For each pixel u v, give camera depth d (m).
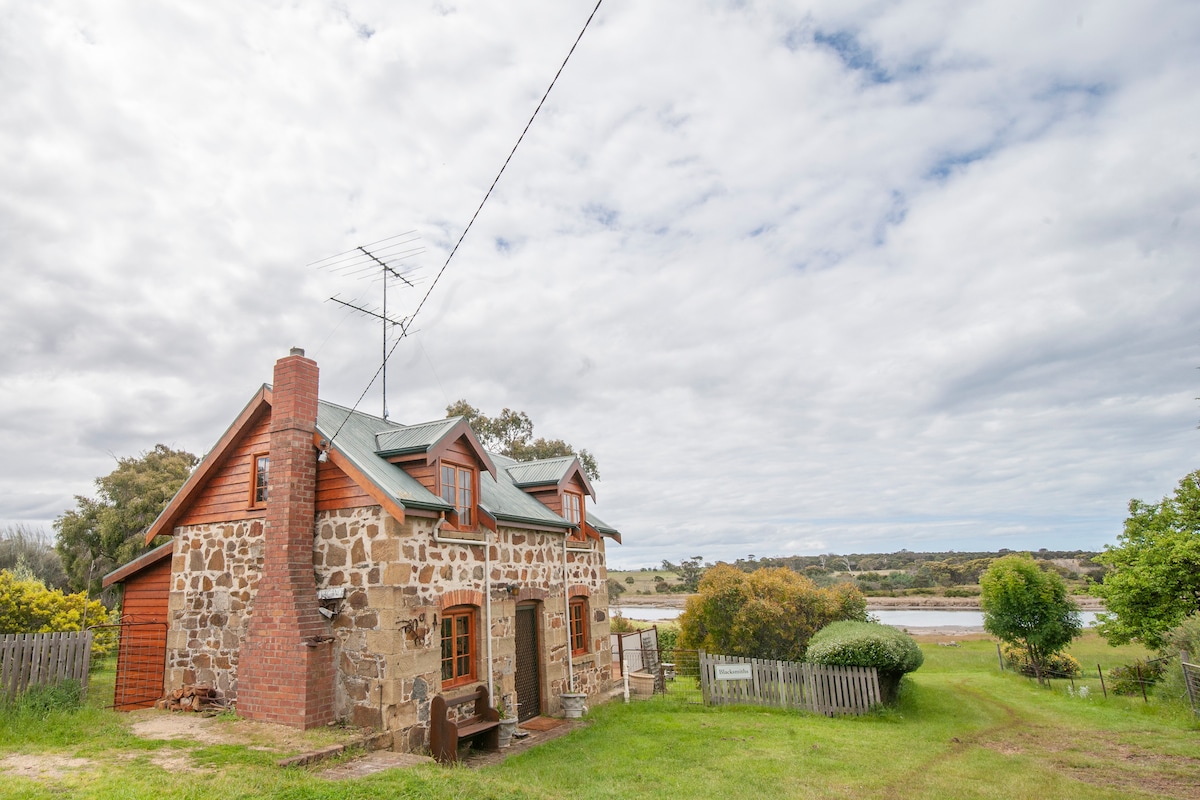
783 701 16.61
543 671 15.12
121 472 33.75
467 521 13.42
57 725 9.87
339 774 8.60
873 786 9.89
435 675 11.59
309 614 11.15
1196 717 14.81
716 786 9.77
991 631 25.89
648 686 19.47
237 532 12.80
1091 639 37.50
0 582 18.55
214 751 9.01
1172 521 21.84
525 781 9.81
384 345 15.55
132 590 14.73
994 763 11.27
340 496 11.79
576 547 17.19
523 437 38.25
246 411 12.81
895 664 15.78
